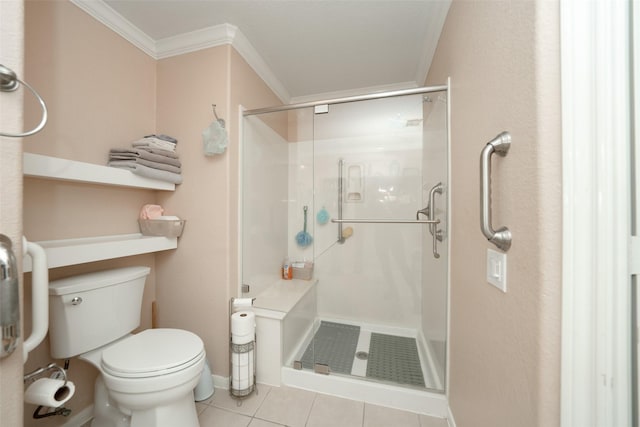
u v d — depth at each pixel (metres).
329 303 2.07
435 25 1.35
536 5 0.52
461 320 1.05
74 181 1.11
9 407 0.51
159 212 1.46
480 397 0.83
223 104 1.41
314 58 1.69
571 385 0.49
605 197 0.47
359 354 1.65
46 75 1.04
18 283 0.50
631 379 0.48
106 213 1.27
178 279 1.48
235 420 1.18
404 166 1.90
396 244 1.96
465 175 0.99
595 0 0.47
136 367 0.89
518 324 0.60
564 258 0.49
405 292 1.94
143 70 1.46
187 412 1.01
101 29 1.24
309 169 2.06
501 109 0.68
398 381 1.36
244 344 1.30
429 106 1.52
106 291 1.08
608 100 0.47
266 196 1.81
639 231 0.48
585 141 0.48
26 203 0.98
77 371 1.14
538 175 0.52
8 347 0.47
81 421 1.15
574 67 0.48
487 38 0.78
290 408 1.26
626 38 0.47
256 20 1.35
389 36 1.48
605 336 0.47
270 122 1.82
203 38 1.42
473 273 0.91
